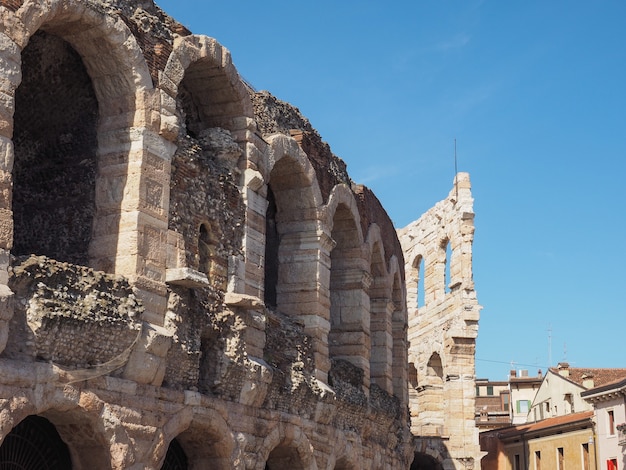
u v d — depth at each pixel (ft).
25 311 71.00
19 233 88.63
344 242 139.54
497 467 269.44
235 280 98.58
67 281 75.10
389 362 155.43
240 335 96.53
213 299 94.22
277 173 120.06
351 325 137.49
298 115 127.95
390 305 157.69
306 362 114.21
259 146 107.04
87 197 86.69
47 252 86.79
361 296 138.00
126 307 80.02
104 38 84.23
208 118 106.32
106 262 84.02
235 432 94.38
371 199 150.61
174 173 90.33
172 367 85.66
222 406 92.27
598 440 220.23
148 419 81.05
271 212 124.67
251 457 97.04
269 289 123.24
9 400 68.03
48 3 77.56
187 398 86.38
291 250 121.60
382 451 142.82
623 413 210.18
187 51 94.07
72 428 76.02
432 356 233.55
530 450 254.06
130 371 79.56
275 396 103.86
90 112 88.22
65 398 72.64
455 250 222.69
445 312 225.76
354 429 129.49
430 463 224.33
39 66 89.35
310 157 123.85
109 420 76.48
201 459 93.20
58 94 89.40
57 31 83.15
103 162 86.33
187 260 91.09
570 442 234.79
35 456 77.77
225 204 99.35
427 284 241.76
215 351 93.50
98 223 85.20
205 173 95.91
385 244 160.04
